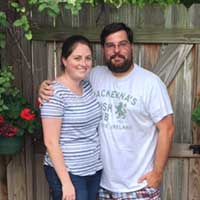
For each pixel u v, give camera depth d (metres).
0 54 2.77
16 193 2.99
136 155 2.49
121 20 2.72
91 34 2.74
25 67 2.80
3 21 2.43
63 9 2.71
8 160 2.95
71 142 2.31
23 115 2.53
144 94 2.40
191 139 2.88
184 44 2.75
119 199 2.55
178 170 2.94
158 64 2.78
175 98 2.83
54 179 2.37
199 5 2.68
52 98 2.24
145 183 2.52
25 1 2.62
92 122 2.37
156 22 2.72
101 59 2.78
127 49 2.40
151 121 2.46
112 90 2.46
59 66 2.80
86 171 2.36
